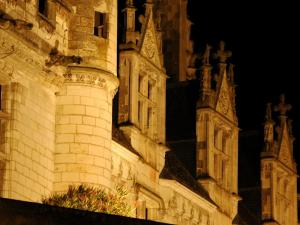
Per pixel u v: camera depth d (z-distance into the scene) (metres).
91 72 67.69
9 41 62.78
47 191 65.62
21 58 63.69
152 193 81.88
